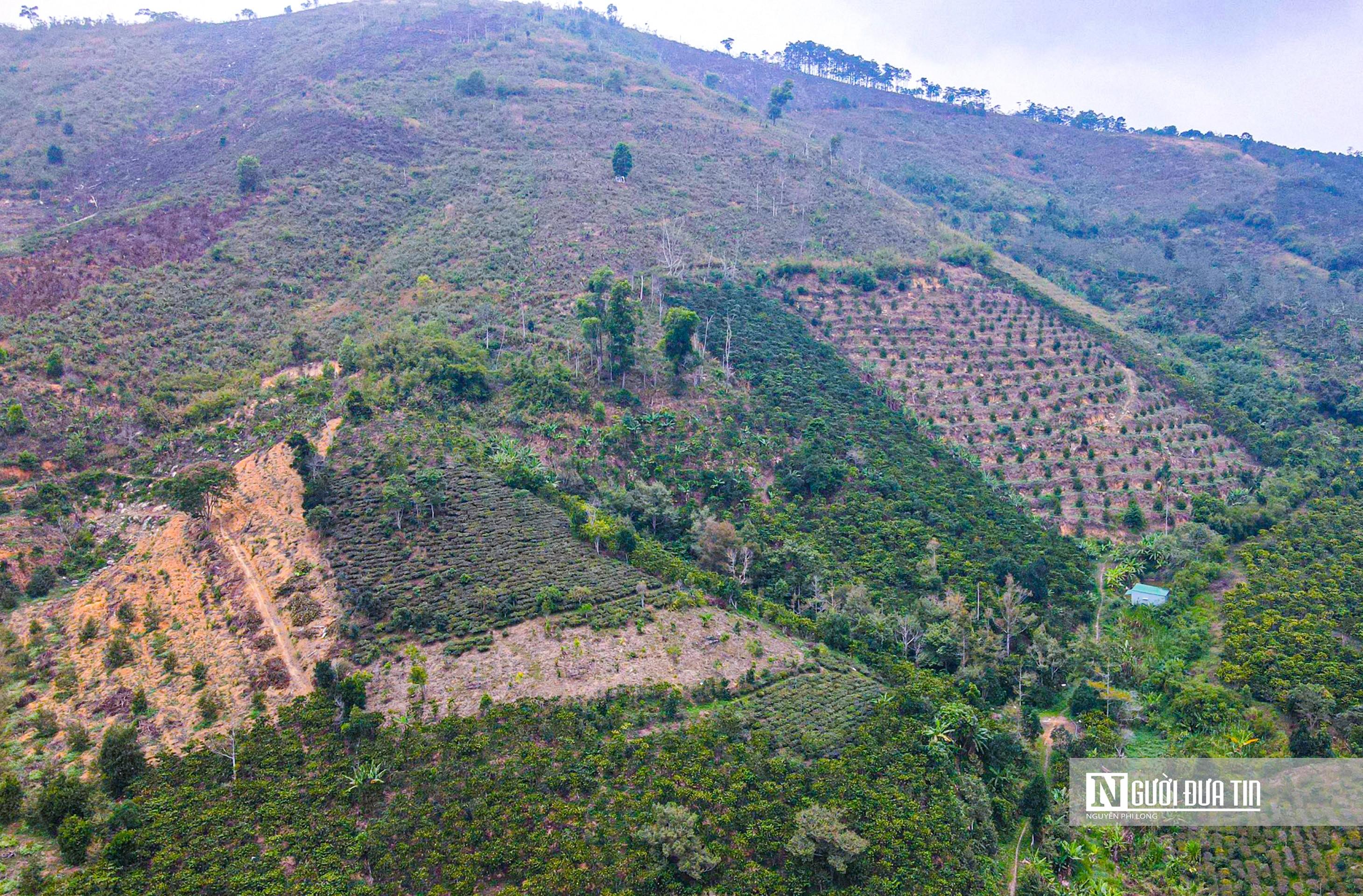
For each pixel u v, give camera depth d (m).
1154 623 97.62
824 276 162.88
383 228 178.62
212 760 66.94
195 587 87.38
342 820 61.66
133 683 75.56
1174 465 128.50
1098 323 160.00
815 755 71.25
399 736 68.69
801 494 112.94
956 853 65.06
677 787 65.38
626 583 89.25
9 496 97.50
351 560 88.19
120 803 63.28
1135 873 68.88
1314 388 148.12
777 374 134.62
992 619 94.12
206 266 154.50
